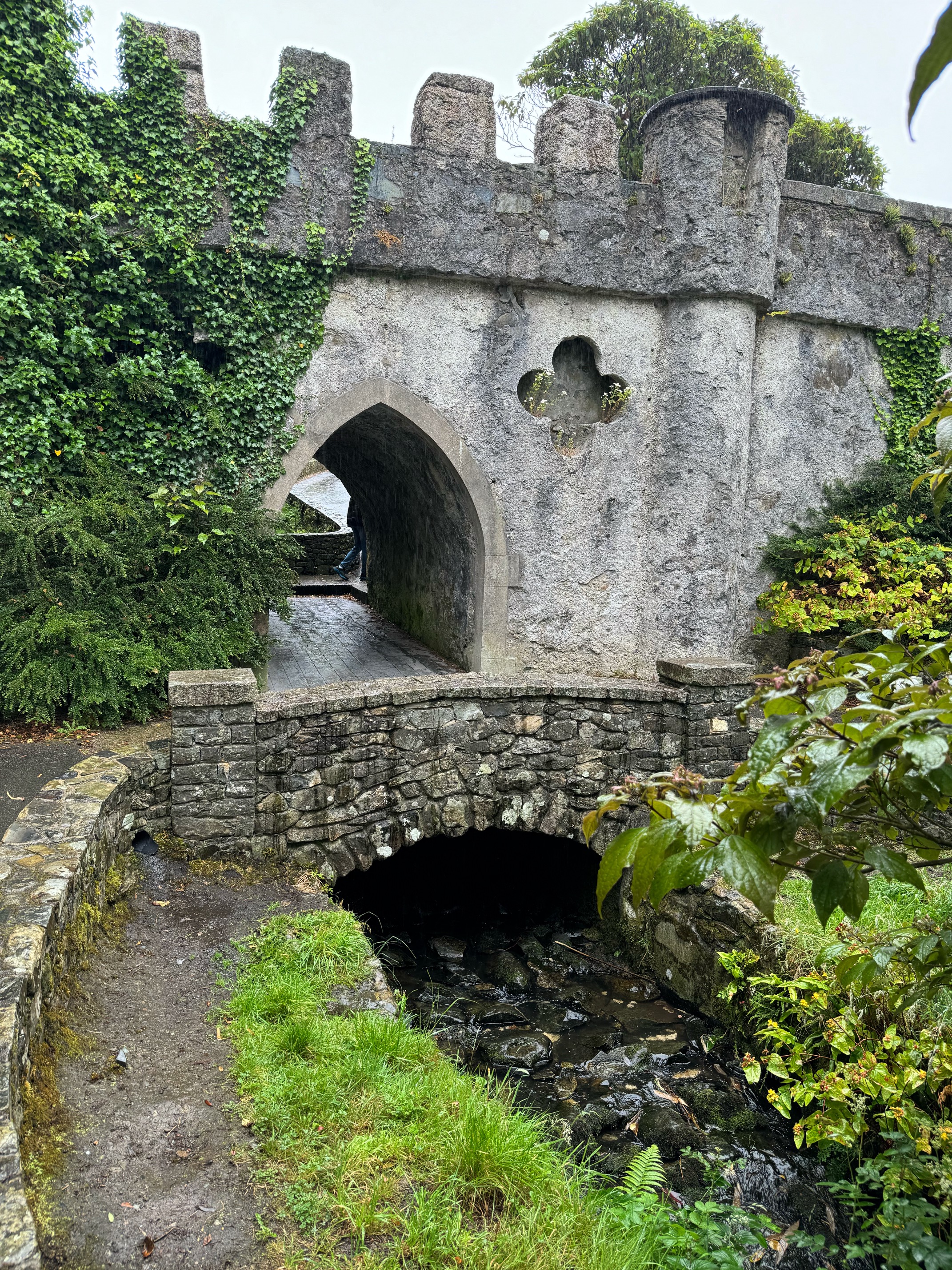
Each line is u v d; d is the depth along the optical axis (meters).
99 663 5.34
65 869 3.16
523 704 5.63
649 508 7.94
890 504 8.23
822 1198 3.65
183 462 6.56
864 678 1.72
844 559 7.91
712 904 5.12
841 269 8.20
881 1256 3.14
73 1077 2.71
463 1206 2.41
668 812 1.64
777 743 1.49
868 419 8.69
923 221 8.48
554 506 7.70
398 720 5.26
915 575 7.73
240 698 4.57
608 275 7.39
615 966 6.08
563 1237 2.34
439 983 5.68
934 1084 3.18
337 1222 2.26
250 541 6.34
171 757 4.62
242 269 6.50
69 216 5.89
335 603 12.91
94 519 5.77
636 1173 2.95
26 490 5.92
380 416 7.56
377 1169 2.47
